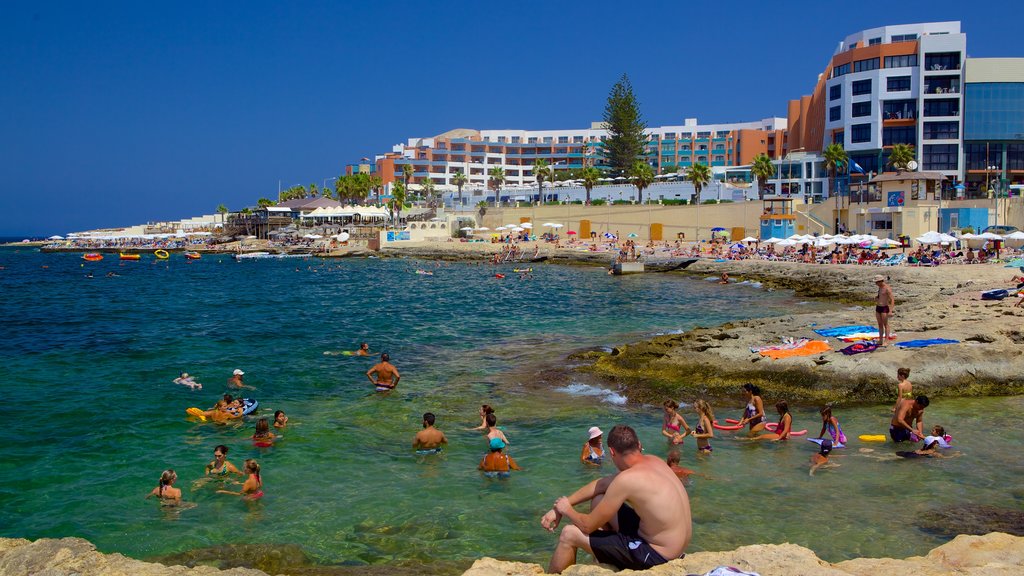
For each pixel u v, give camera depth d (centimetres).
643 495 626
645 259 6681
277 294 4994
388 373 1989
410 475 1327
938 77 9044
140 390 1989
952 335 2019
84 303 4422
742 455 1398
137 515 1155
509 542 1045
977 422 1539
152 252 11519
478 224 10750
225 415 1697
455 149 15912
